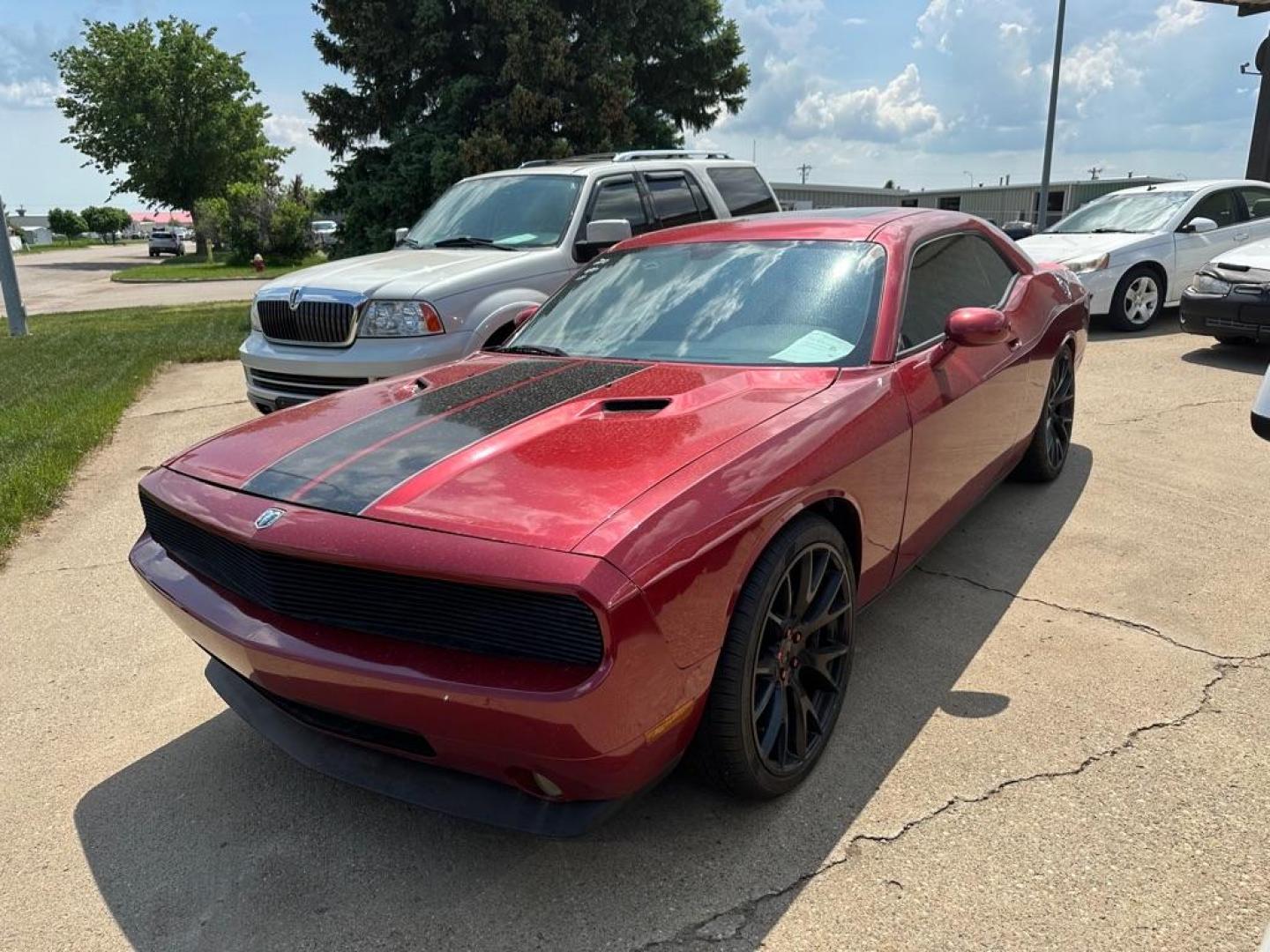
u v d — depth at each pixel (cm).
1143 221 992
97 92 4916
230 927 221
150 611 403
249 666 233
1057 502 478
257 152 5284
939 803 251
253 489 245
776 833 243
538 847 243
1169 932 204
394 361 562
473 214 725
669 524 208
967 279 397
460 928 217
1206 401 662
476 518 210
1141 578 386
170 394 890
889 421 288
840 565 271
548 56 1683
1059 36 1928
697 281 361
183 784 278
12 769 289
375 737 228
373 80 1834
